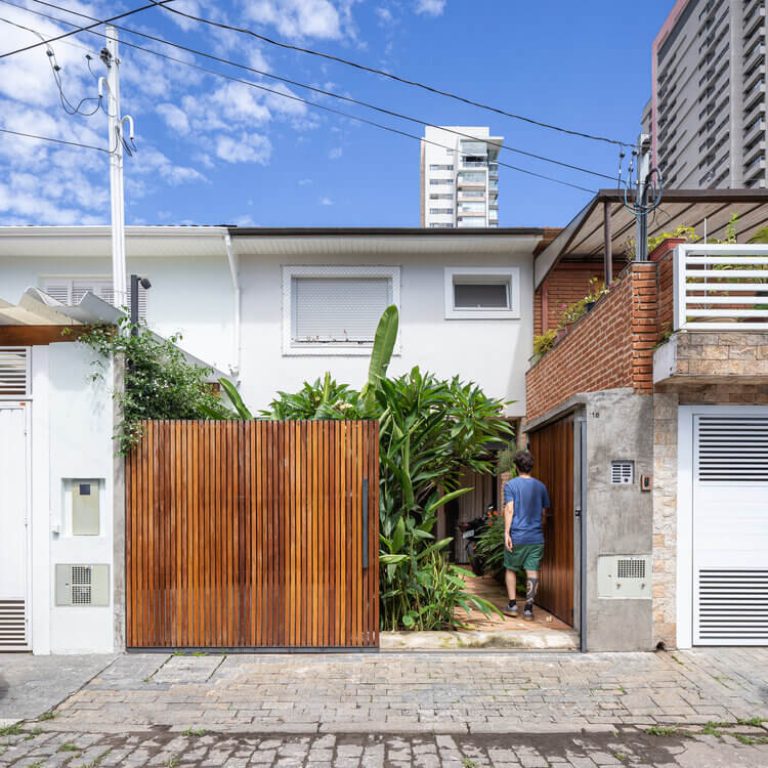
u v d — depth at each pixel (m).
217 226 9.49
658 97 90.44
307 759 3.60
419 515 6.63
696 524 5.54
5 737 3.86
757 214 7.70
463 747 3.76
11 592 5.44
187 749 3.72
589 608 5.45
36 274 10.09
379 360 6.98
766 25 67.62
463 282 10.42
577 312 7.98
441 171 109.00
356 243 9.65
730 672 4.94
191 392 6.17
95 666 5.07
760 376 5.08
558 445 6.45
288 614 5.41
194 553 5.45
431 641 5.49
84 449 5.49
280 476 5.50
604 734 3.94
